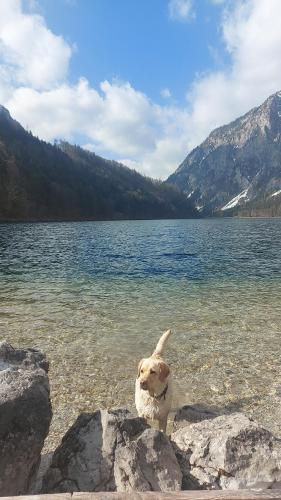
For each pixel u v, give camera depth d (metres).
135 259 10.89
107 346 3.86
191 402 2.79
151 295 6.26
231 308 5.43
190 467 1.61
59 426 2.42
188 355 3.66
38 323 4.63
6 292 6.41
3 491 1.37
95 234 22.80
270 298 6.08
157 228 33.06
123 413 1.77
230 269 9.09
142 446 1.55
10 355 2.03
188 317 4.96
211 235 23.69
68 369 3.29
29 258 10.88
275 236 22.89
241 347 3.88
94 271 8.62
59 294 6.29
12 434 1.45
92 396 2.83
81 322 4.68
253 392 2.93
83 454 1.60
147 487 1.44
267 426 2.47
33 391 1.57
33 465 1.52
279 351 3.77
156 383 2.31
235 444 1.62
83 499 1.10
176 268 9.20
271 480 1.49
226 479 1.51
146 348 3.82
